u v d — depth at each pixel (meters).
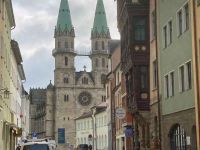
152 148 37.81
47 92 171.38
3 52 44.47
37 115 198.75
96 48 178.50
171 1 34.22
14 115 65.38
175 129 33.91
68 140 162.75
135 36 40.81
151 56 40.06
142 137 43.06
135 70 40.53
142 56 40.59
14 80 66.00
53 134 168.62
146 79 40.62
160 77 37.00
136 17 40.91
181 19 32.25
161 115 36.59
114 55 71.44
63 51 171.50
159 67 37.28
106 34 181.00
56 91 168.38
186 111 30.77
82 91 169.50
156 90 38.25
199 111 28.11
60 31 175.00
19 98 82.56
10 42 56.19
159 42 37.38
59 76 169.38
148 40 40.78
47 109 170.38
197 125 28.30
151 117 39.81
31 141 31.70
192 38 29.20
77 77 171.00
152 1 39.59
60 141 95.31
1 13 41.66
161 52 36.81
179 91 32.28
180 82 32.22
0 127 41.69
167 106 35.12
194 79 28.84
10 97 56.12
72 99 168.25
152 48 39.78
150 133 40.16
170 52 34.44
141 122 42.34
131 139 50.31
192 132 29.78
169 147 34.56
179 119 32.22
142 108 40.31
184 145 31.50
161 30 36.81
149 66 40.53
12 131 58.56
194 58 28.78
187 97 30.61
